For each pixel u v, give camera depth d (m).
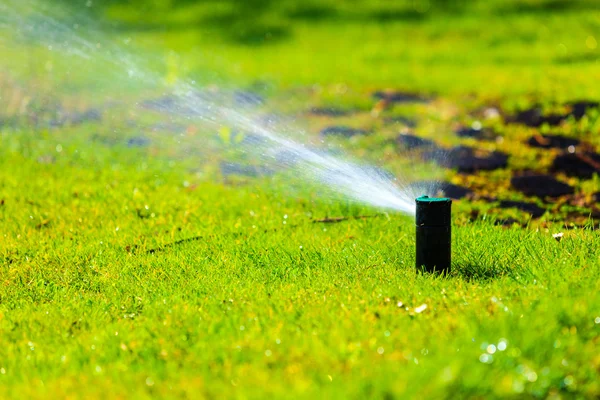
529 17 33.38
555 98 21.23
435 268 10.04
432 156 17.23
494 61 27.66
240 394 6.79
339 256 11.06
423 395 6.54
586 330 7.78
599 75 23.53
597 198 14.68
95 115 21.05
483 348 7.27
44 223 13.34
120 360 7.95
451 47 30.23
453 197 14.81
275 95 23.67
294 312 8.80
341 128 19.70
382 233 12.16
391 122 20.33
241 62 29.25
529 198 14.73
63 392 7.21
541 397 6.77
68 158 17.52
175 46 32.25
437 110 21.31
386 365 7.11
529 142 18.14
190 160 17.19
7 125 20.03
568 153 17.23
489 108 21.06
